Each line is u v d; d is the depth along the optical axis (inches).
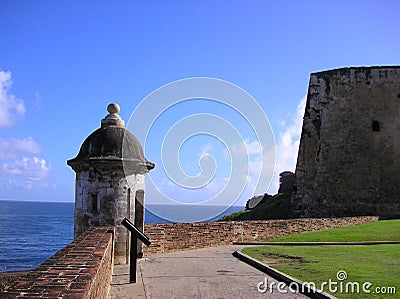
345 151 1311.5
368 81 1316.4
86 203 391.2
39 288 156.0
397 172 1278.3
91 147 393.7
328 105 1350.9
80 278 173.6
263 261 507.8
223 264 510.0
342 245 666.8
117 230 393.1
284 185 1670.8
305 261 506.6
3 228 2790.4
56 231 2588.6
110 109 409.4
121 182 394.6
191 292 374.0
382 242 687.7
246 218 1454.2
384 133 1295.5
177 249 614.2
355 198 1288.1
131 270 384.5
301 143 1390.3
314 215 1328.7
